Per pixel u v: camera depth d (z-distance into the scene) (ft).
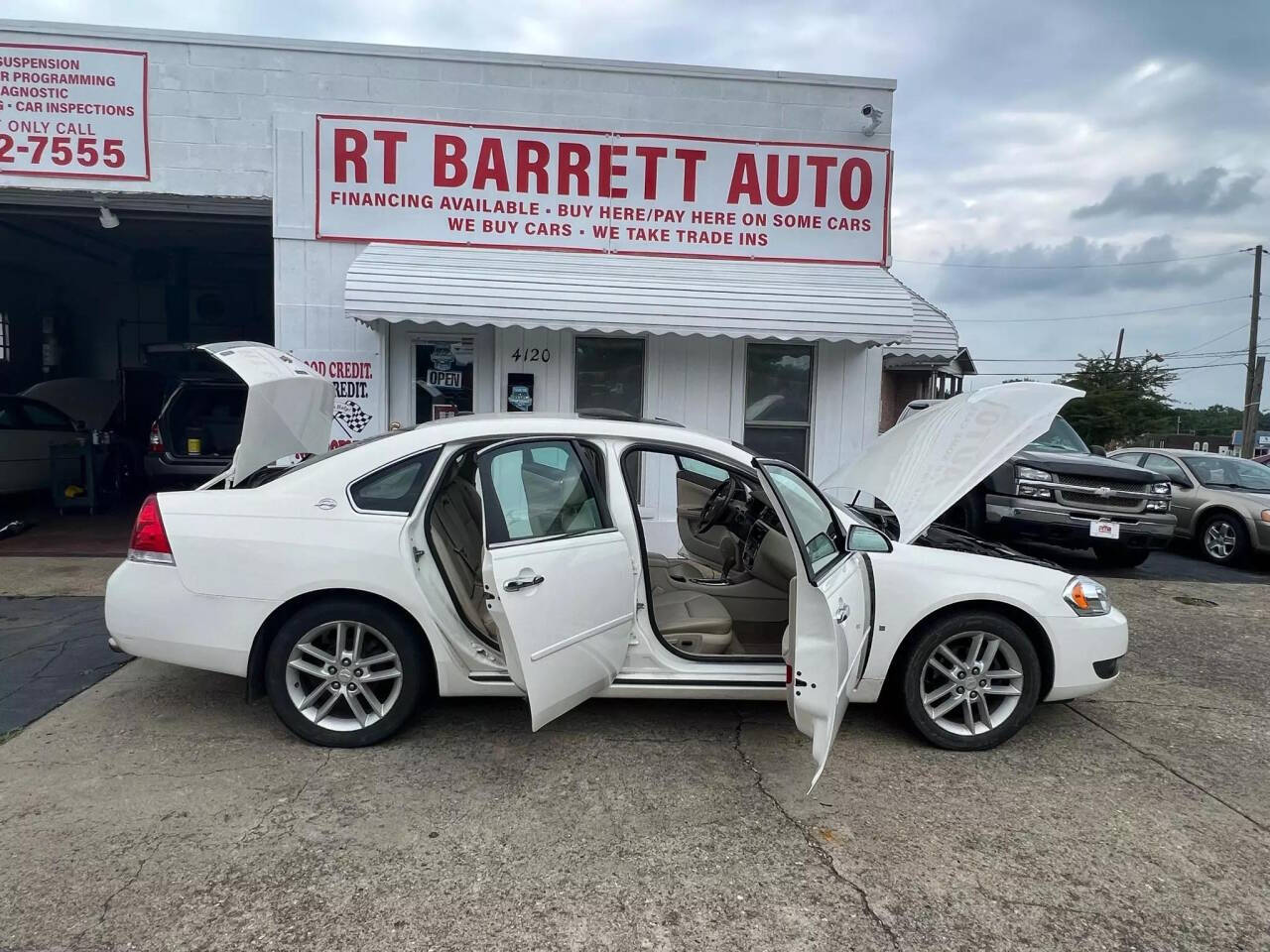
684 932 8.56
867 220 27.84
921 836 10.55
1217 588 27.68
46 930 8.29
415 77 26.48
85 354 51.39
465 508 14.51
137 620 12.09
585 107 27.02
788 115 27.48
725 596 14.74
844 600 11.11
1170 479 36.24
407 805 10.93
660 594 14.85
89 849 9.70
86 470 34.37
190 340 48.39
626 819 10.75
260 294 51.03
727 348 27.40
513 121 26.89
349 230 26.48
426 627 12.17
